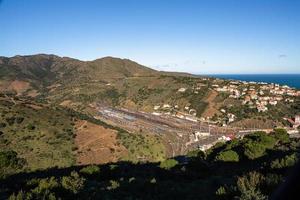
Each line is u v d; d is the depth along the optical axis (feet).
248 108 645.10
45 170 202.59
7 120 312.71
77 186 89.81
